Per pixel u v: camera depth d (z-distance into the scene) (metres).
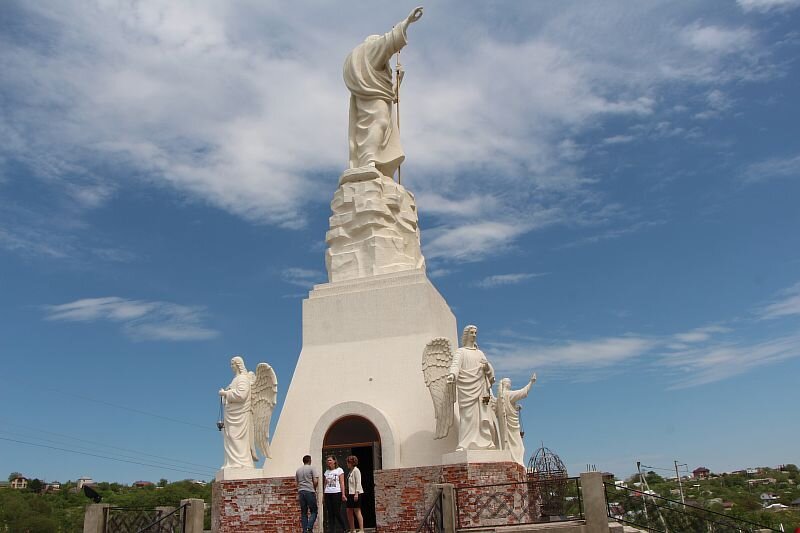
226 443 23.92
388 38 30.44
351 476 20.25
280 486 22.92
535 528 17.41
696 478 97.62
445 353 23.20
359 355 25.69
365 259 28.17
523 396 25.94
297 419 24.95
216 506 23.34
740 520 21.00
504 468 21.64
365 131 30.44
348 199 29.19
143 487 81.50
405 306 26.06
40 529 59.91
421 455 22.86
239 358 24.91
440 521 17.44
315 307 27.19
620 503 20.75
